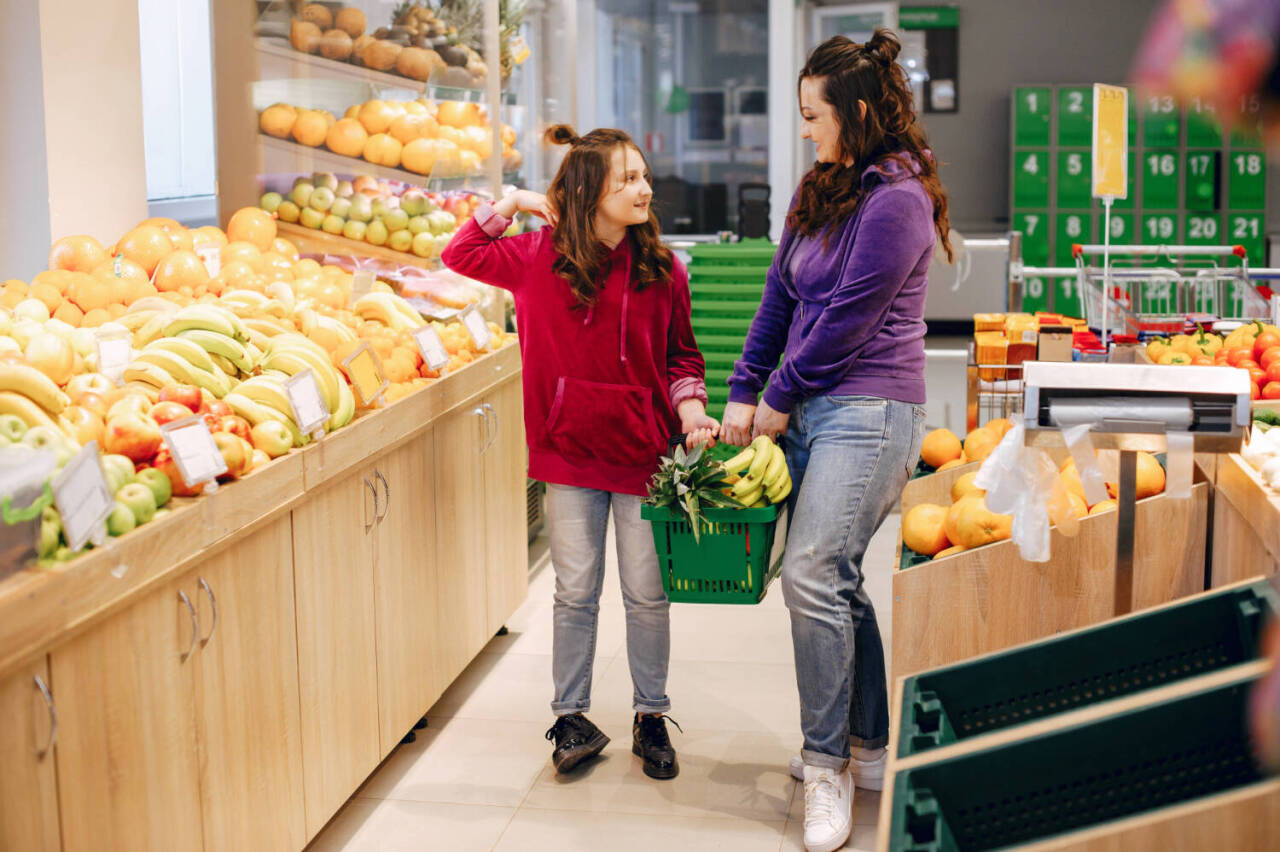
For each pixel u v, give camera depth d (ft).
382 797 9.51
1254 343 11.88
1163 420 6.85
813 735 8.65
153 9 12.88
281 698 7.71
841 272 8.29
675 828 8.93
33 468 5.34
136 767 6.09
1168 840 4.30
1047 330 12.87
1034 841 4.76
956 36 35.42
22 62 9.86
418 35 11.80
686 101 30.42
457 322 11.69
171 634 6.39
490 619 12.12
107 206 10.65
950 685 5.77
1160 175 32.78
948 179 36.17
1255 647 5.45
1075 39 34.99
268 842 7.59
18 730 5.18
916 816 4.56
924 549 9.17
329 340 9.12
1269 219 33.68
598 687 11.75
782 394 8.46
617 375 9.10
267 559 7.46
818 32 30.22
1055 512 7.79
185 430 6.49
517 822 9.07
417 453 9.98
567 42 18.12
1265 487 7.10
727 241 19.07
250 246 10.50
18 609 5.03
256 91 11.57
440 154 11.48
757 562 8.76
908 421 8.43
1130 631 5.67
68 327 7.49
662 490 8.62
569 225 8.78
